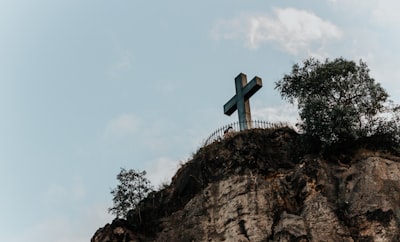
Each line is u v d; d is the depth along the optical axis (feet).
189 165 136.15
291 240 107.24
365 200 111.24
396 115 128.16
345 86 131.03
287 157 128.88
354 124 125.18
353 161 122.93
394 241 103.96
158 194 138.62
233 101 142.72
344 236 107.96
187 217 123.95
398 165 117.29
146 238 129.18
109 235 128.36
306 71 137.59
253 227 112.68
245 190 118.83
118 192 136.56
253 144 128.57
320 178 119.44
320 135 126.93
